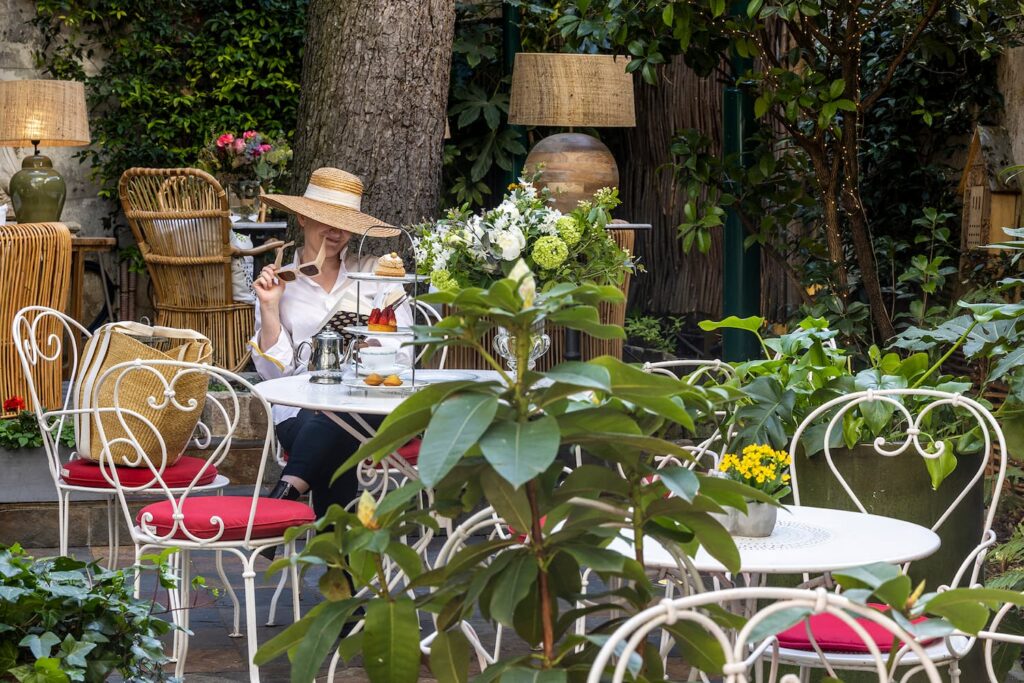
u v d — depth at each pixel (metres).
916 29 5.41
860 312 5.82
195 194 6.20
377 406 3.22
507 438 1.27
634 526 1.51
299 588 4.45
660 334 8.39
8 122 7.10
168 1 9.86
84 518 5.09
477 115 8.34
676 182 6.11
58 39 9.61
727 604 2.82
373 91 5.71
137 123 9.83
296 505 3.44
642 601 1.50
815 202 6.16
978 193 5.73
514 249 3.53
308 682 1.38
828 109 5.34
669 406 1.39
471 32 8.42
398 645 1.45
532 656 1.46
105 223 9.70
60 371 5.62
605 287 1.38
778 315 7.43
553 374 1.33
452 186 8.75
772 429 3.13
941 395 2.86
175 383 3.54
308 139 5.79
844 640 2.40
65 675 2.26
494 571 1.39
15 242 5.34
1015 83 5.86
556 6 8.08
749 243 6.23
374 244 5.69
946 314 5.52
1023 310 3.32
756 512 2.31
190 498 3.50
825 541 2.30
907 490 3.10
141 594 4.23
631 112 7.22
